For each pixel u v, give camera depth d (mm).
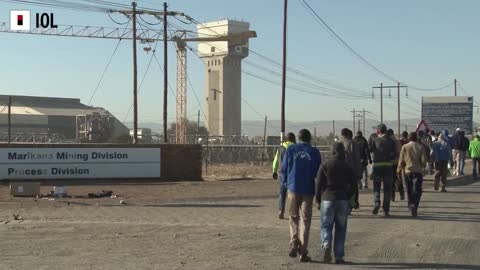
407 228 12312
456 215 14375
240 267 8766
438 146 20422
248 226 12719
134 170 25297
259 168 39031
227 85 133000
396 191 19562
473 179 26625
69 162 24609
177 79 100312
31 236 11508
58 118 130750
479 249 10094
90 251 10000
